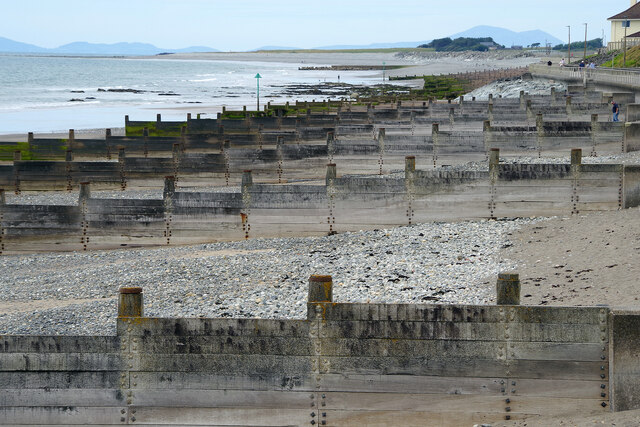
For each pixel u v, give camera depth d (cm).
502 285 1781
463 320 1789
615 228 3316
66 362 1841
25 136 8769
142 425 1852
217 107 13275
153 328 1831
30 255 3916
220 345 1830
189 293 3005
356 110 9675
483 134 5531
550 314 1766
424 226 3825
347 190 3872
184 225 3909
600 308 1753
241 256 3538
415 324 1798
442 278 2969
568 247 3162
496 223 3775
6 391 1845
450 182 3856
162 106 13625
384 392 1817
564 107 7212
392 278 3017
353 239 3741
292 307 2716
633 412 1703
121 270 3419
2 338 1834
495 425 1773
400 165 5584
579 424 1680
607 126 5484
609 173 3769
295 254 3550
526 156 5547
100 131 9456
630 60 14838
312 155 5612
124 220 3919
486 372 1794
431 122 6975
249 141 6575
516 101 8750
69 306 2908
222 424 1847
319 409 1833
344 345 1814
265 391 1834
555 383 1780
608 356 1756
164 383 1842
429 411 1812
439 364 1803
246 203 3888
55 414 1850
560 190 3803
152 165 5575
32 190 5462
